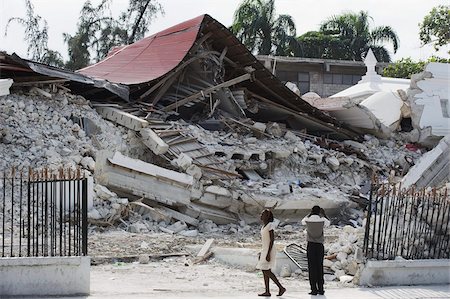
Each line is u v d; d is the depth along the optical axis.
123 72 30.39
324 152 30.50
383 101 35.00
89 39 47.94
